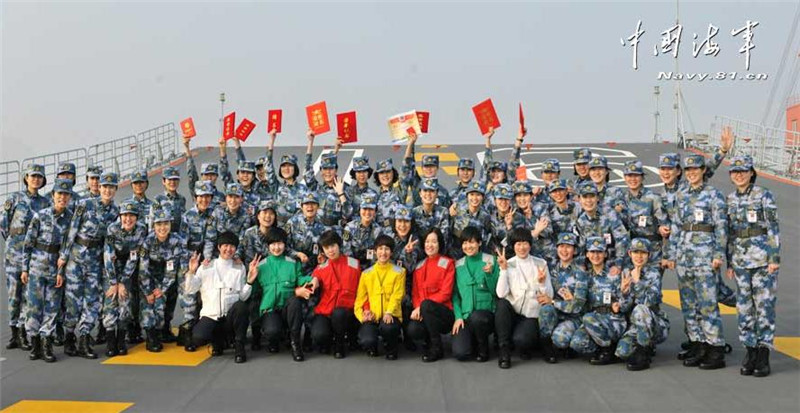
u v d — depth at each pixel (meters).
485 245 11.34
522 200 11.14
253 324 10.79
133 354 10.61
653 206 10.84
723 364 9.64
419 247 10.88
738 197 9.58
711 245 9.67
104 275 10.79
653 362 9.94
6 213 11.34
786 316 12.54
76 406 8.23
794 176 28.23
